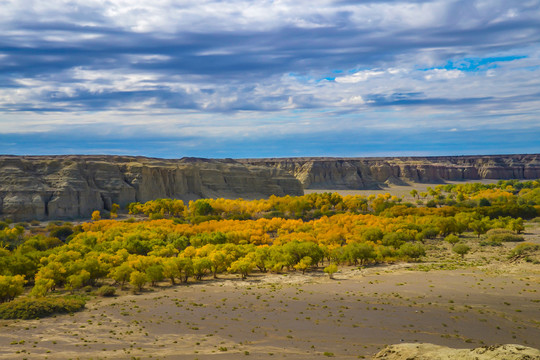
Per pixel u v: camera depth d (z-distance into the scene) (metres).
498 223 149.88
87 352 45.91
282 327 55.22
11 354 45.16
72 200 193.62
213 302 70.62
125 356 44.34
